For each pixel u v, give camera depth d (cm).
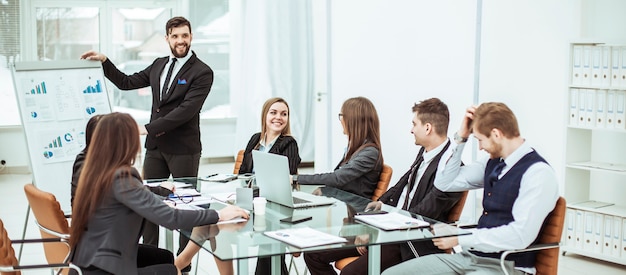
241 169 485
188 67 511
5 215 692
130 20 962
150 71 527
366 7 674
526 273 320
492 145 322
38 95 486
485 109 323
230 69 984
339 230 313
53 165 482
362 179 423
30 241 322
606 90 512
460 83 564
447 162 356
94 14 949
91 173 287
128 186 288
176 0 973
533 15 627
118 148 288
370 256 332
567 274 508
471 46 550
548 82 620
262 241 294
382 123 662
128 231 292
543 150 630
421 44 604
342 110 430
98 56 512
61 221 331
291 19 949
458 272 326
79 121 496
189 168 520
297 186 429
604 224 525
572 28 599
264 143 468
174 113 503
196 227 319
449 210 365
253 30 955
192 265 517
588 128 523
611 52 509
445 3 574
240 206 362
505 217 321
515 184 316
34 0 925
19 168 937
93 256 286
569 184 547
